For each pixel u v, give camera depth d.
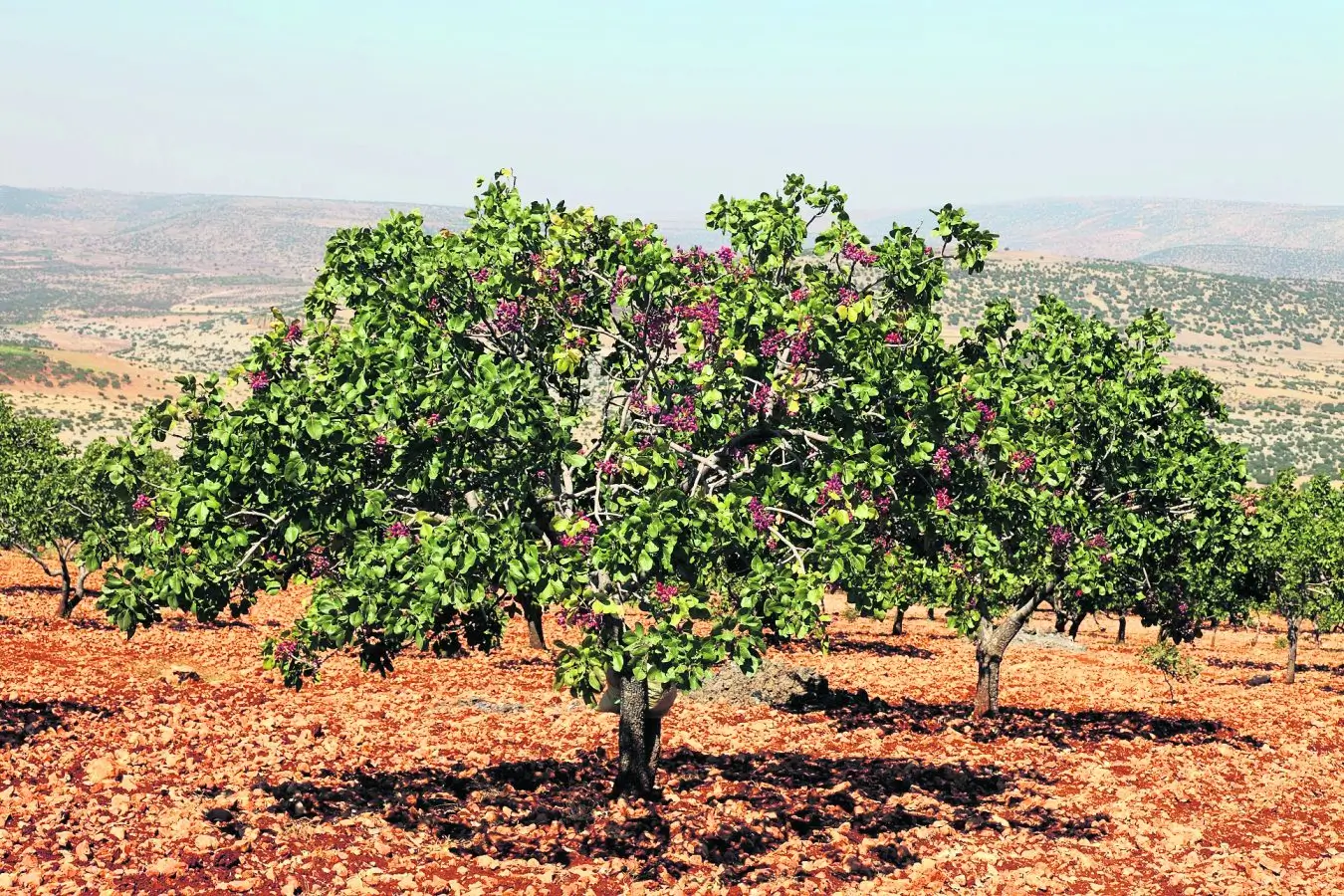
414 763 20.39
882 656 43.66
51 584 52.66
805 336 14.66
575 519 14.77
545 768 20.33
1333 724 29.27
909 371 14.88
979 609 26.06
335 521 13.89
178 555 14.30
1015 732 26.14
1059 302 26.50
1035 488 22.31
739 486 14.23
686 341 14.80
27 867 12.77
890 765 22.09
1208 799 19.88
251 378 15.02
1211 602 29.81
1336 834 17.81
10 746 19.58
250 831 14.66
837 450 14.88
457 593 12.94
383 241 16.20
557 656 14.20
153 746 20.42
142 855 13.65
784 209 16.27
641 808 17.17
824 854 15.66
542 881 13.80
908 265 15.80
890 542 16.53
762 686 29.48
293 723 23.52
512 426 13.48
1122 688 36.03
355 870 13.82
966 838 16.75
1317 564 39.50
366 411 14.35
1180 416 25.39
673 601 13.63
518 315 15.36
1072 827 17.64
